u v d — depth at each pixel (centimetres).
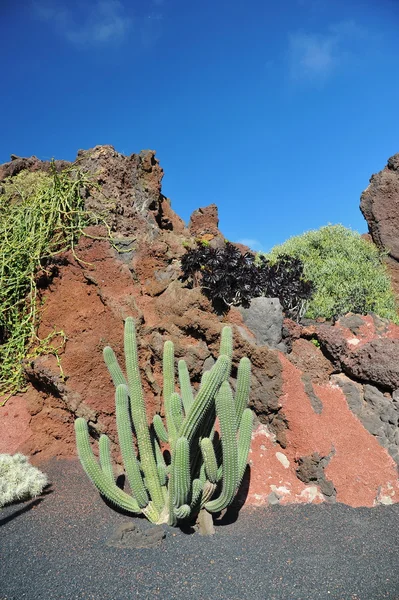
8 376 598
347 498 464
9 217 689
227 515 438
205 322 559
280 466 504
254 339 560
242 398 418
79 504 443
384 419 530
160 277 636
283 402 518
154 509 417
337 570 340
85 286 607
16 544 367
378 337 588
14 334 609
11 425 555
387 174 926
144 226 692
